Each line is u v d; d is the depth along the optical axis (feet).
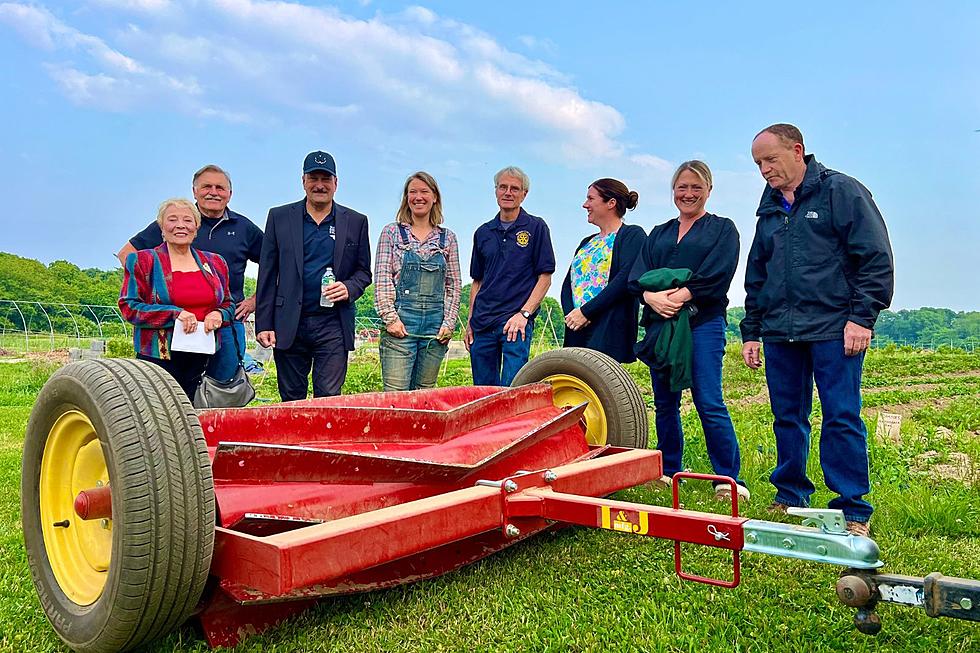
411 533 9.50
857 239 14.01
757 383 64.13
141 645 9.30
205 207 20.67
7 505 16.48
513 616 10.34
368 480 10.97
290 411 11.41
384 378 21.26
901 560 12.82
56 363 68.13
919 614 10.22
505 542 12.24
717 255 17.06
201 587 8.99
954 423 36.63
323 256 19.92
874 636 9.67
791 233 14.93
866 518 14.39
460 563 11.66
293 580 8.32
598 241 20.30
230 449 9.74
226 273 18.63
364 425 11.99
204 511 8.86
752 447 20.84
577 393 16.51
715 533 8.85
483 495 10.60
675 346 16.92
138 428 8.73
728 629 9.91
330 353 20.26
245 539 8.78
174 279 17.19
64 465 10.53
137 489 8.53
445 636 9.80
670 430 18.34
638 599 10.93
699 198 17.46
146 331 16.99
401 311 20.98
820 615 10.36
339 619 10.27
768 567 12.17
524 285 21.47
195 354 17.98
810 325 14.60
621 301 19.01
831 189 14.38
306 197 20.25
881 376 78.48
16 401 44.04
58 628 9.80
